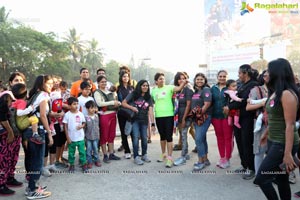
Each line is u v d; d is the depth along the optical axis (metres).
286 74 2.78
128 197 4.00
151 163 5.69
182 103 5.86
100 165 5.53
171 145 5.47
